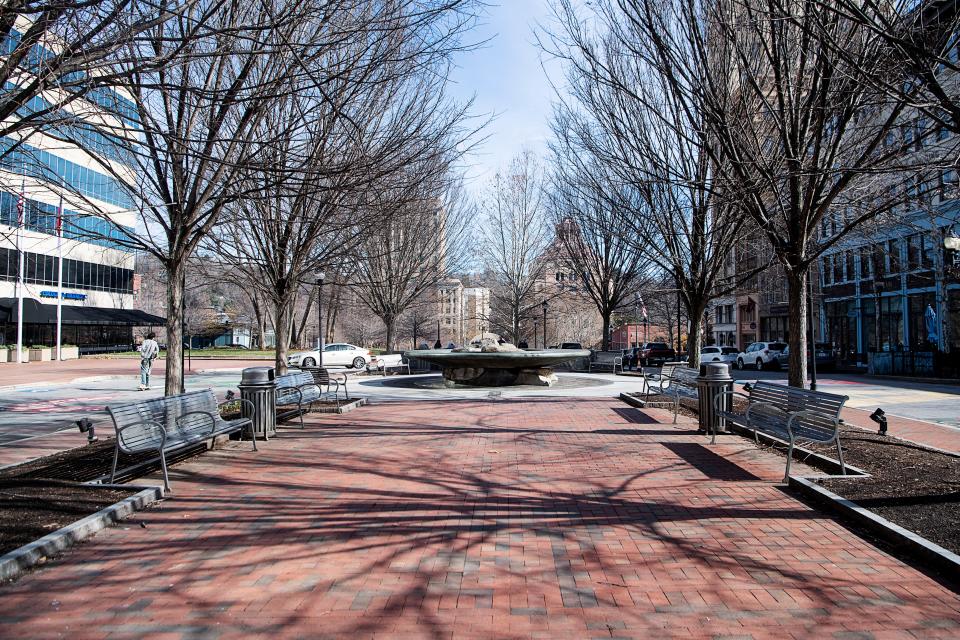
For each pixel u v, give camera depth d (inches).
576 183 805.2
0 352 1556.3
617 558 185.5
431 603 156.1
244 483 275.3
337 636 139.6
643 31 388.5
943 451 315.9
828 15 305.0
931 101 231.0
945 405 605.9
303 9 261.9
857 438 352.8
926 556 179.8
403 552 191.3
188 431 314.8
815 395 293.7
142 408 283.1
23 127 209.3
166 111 345.1
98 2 189.2
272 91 311.6
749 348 1385.3
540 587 165.3
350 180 350.9
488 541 200.5
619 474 288.4
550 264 1509.6
